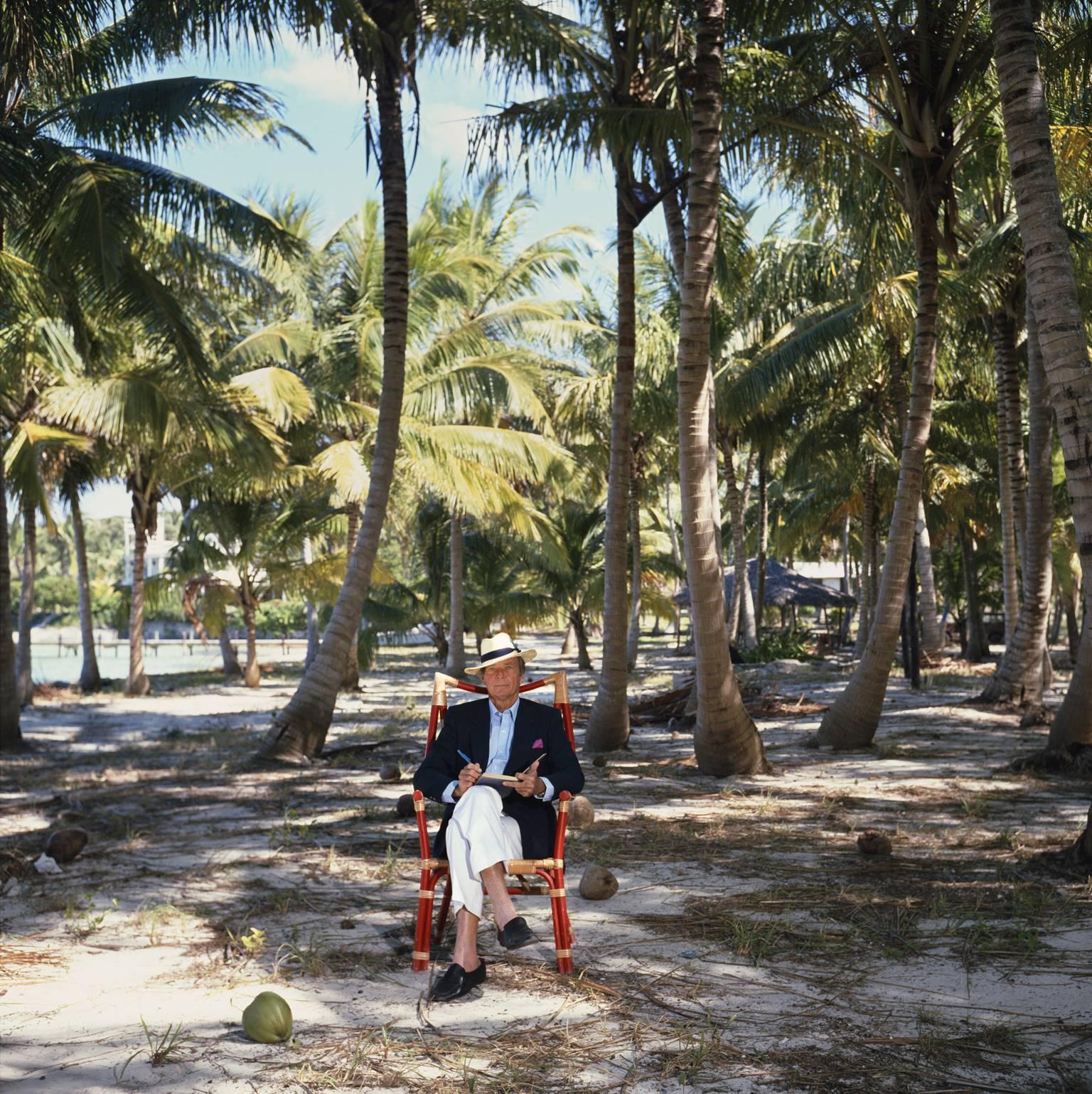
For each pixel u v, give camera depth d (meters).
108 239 11.62
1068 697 10.36
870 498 27.92
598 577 32.75
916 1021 3.88
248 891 5.99
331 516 26.81
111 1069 3.55
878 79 11.30
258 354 20.72
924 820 7.75
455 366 20.47
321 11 10.08
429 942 4.68
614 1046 3.71
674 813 8.23
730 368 24.25
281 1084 3.43
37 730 16.62
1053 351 6.16
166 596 28.81
